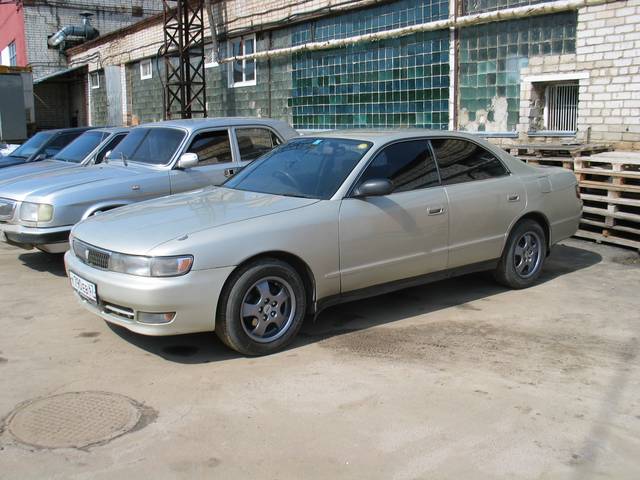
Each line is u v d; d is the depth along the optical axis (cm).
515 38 1005
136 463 332
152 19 2041
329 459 335
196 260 436
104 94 2578
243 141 822
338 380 429
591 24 907
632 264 731
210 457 338
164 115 1895
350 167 527
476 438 354
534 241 648
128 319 451
